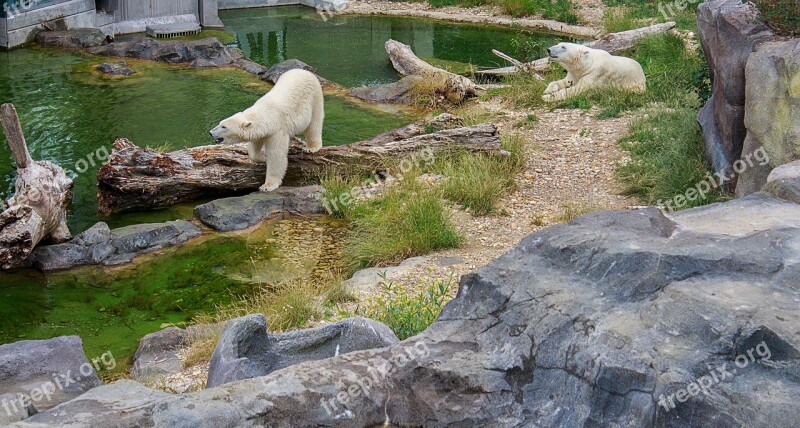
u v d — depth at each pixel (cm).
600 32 2050
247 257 913
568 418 363
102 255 903
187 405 357
